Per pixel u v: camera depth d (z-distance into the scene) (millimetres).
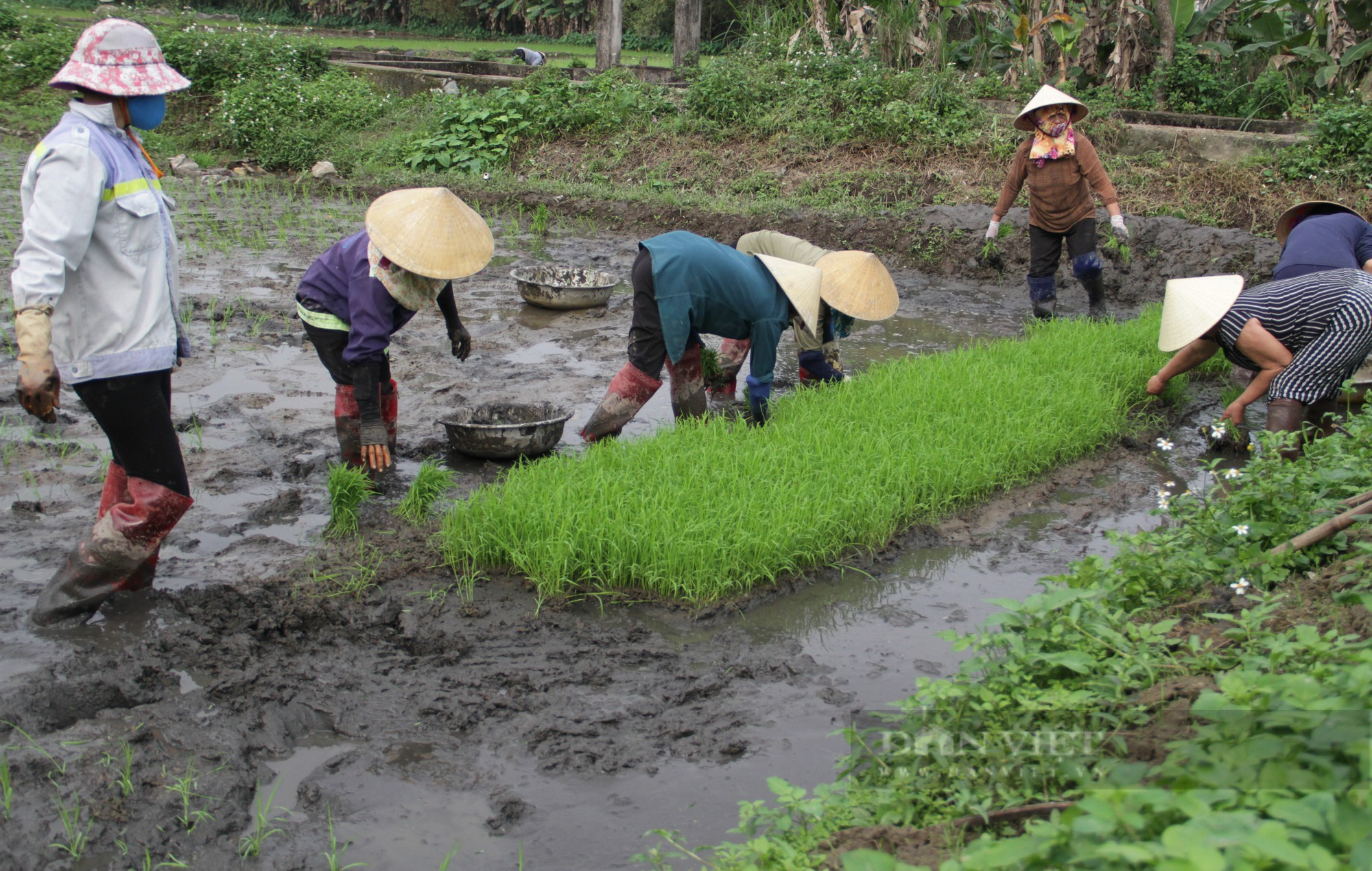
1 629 4125
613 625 4484
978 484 5750
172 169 16141
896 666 4207
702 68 17734
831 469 5480
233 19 42188
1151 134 12422
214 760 3465
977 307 10383
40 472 5605
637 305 5820
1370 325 5391
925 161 13102
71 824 3109
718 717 3850
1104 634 3271
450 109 16594
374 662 4160
